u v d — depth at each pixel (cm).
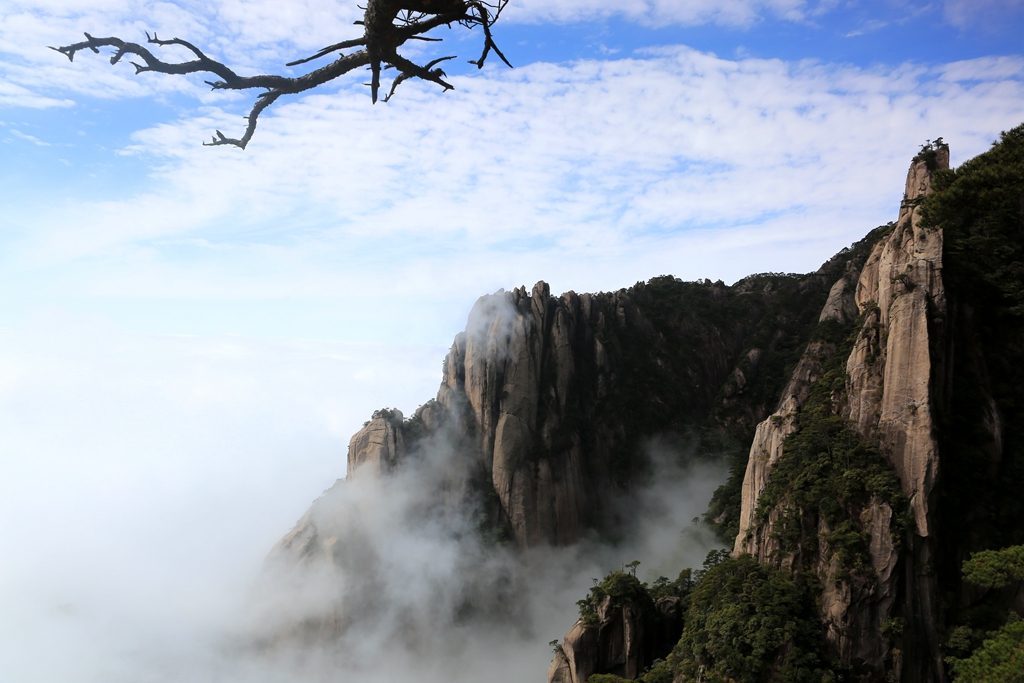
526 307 15625
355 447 15550
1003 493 7138
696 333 17338
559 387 15462
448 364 16112
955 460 7162
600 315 16875
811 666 6812
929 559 6906
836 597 7050
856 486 7300
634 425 15612
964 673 4541
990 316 7738
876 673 6769
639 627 9050
